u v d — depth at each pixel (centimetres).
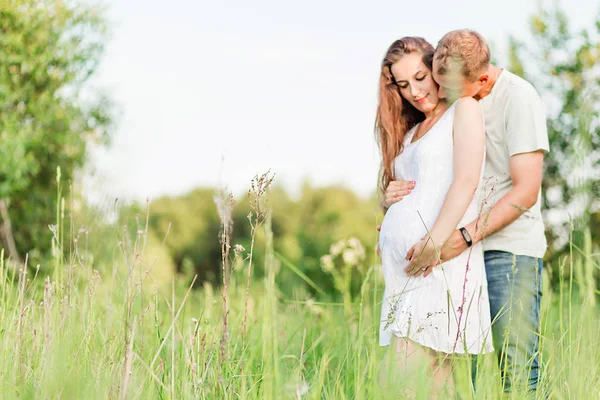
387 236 301
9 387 227
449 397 236
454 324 277
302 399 235
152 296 282
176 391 243
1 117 803
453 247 281
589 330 214
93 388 214
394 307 259
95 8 845
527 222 315
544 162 568
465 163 285
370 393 220
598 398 221
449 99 297
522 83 321
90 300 263
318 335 342
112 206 291
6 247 787
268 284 228
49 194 821
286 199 2022
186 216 2242
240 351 281
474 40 291
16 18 813
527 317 296
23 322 259
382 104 326
